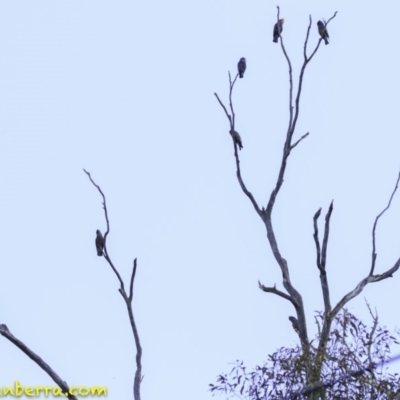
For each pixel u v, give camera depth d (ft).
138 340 187.32
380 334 173.58
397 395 169.78
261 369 171.12
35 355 178.60
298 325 199.72
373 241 199.31
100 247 190.90
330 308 196.65
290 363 171.22
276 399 170.09
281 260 204.74
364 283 197.98
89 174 192.95
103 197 193.16
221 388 170.50
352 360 171.53
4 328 178.40
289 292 200.64
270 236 207.72
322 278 198.70
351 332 173.47
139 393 184.65
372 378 170.40
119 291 189.06
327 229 199.52
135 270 188.55
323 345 175.22
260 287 200.23
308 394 169.89
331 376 170.91
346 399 169.89
